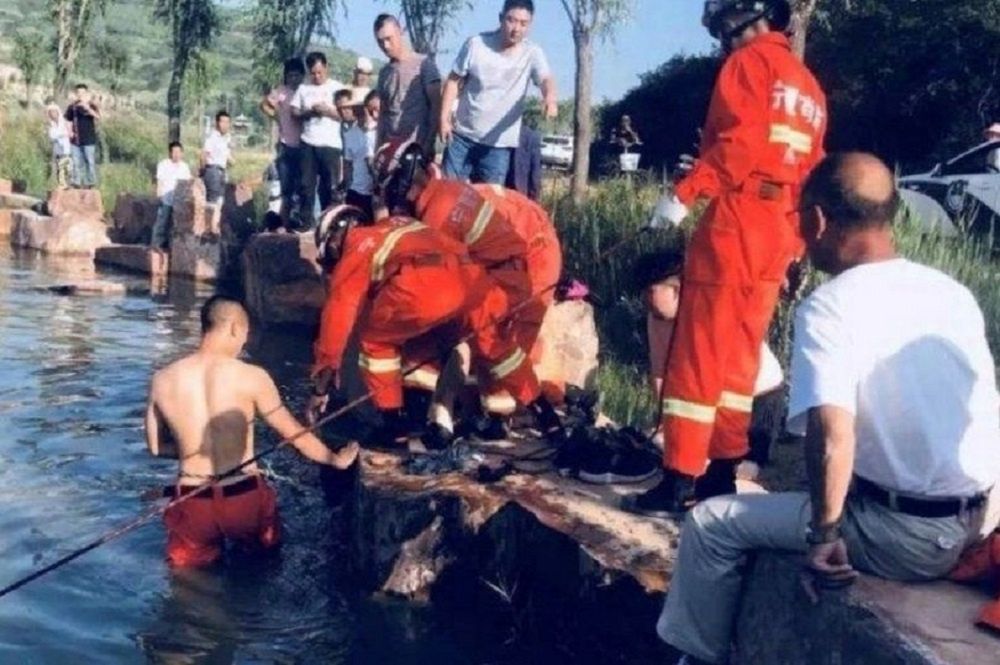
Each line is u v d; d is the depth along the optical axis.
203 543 6.61
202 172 19.62
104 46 38.12
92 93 24.31
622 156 18.77
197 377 6.70
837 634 3.90
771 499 4.26
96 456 8.34
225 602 6.16
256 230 17.28
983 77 27.77
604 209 11.68
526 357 7.09
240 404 6.70
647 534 5.62
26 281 16.83
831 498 3.79
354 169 13.84
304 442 6.91
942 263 9.41
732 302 5.41
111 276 17.72
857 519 3.99
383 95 10.27
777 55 5.39
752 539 4.27
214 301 6.79
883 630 3.73
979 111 27.52
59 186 24.11
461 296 6.78
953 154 27.31
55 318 13.65
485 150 9.38
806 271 8.38
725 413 5.62
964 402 3.93
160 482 7.84
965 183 15.27
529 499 6.07
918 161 28.91
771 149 5.34
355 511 6.71
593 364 8.62
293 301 13.56
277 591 6.32
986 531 4.04
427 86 10.12
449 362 7.19
